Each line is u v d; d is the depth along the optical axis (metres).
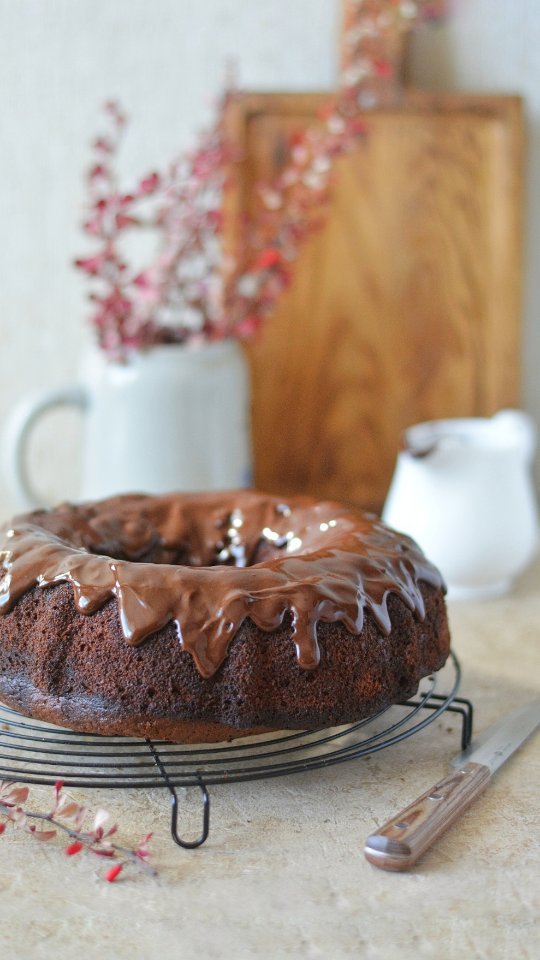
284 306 1.64
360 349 1.65
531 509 1.47
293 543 1.29
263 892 1.09
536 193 1.64
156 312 1.50
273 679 1.16
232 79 1.55
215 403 1.50
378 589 1.19
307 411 1.66
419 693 1.29
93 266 1.47
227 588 1.16
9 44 1.64
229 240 1.61
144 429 1.49
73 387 1.51
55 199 1.67
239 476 1.53
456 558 1.44
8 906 1.08
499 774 1.20
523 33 1.61
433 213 1.62
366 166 1.62
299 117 1.61
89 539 1.28
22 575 1.19
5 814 1.14
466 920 1.08
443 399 1.65
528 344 1.67
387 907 1.09
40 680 1.17
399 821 1.13
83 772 1.19
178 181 1.57
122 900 1.09
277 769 1.17
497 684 1.32
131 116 1.66
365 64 1.57
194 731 1.16
